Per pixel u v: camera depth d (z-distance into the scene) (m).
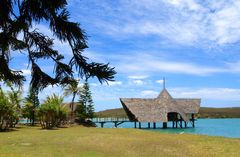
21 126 49.84
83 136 31.62
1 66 4.30
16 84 4.48
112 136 32.06
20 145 23.72
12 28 4.11
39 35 4.38
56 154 19.64
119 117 73.06
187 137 31.70
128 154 20.56
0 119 39.38
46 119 48.22
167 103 67.31
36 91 4.65
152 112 64.94
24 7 4.11
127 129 44.88
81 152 20.77
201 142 27.11
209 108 180.12
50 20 4.15
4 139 28.19
